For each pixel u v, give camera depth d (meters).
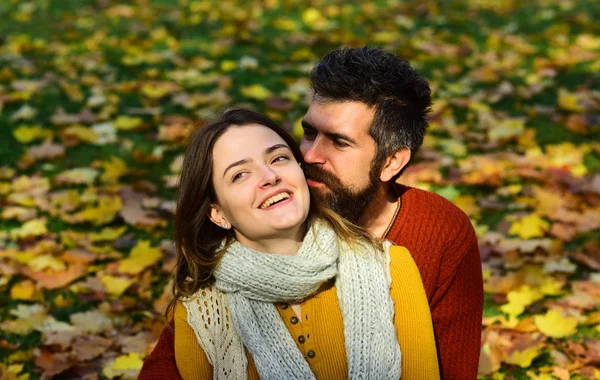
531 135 4.69
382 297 2.20
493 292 3.35
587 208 3.92
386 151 2.31
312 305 2.22
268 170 2.13
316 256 2.19
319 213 2.30
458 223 2.44
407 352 2.21
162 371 2.18
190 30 6.71
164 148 4.60
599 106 5.04
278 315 2.18
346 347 2.16
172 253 3.70
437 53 6.07
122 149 4.63
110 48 6.24
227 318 2.21
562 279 3.42
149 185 4.21
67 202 4.06
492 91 5.33
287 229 2.14
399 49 6.14
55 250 3.67
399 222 2.43
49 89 5.38
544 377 2.90
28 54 6.09
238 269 2.16
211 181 2.21
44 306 3.33
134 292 3.43
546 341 3.08
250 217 2.15
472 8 7.28
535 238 3.71
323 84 2.28
